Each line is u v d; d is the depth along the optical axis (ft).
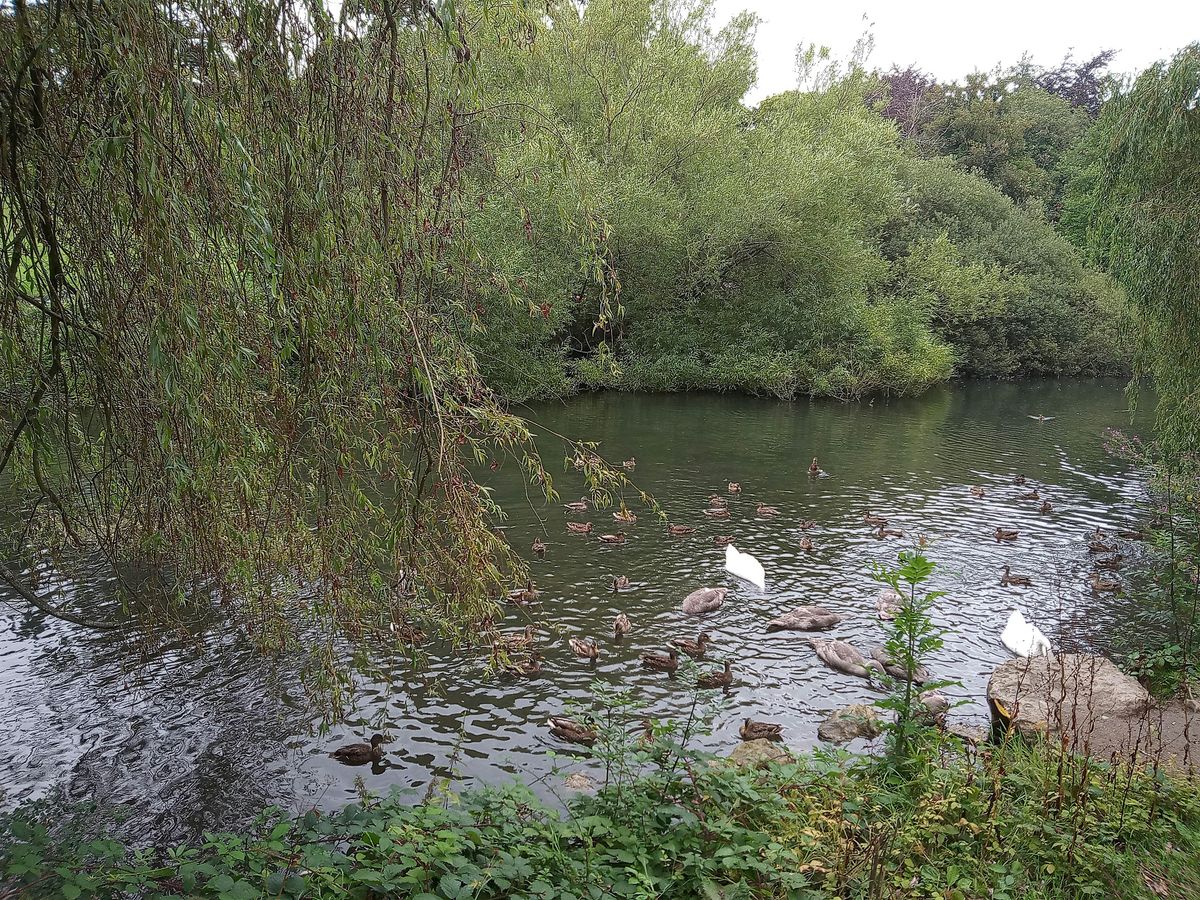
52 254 13.85
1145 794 16.93
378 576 18.75
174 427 14.52
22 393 15.74
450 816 15.48
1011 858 14.98
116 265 14.19
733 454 69.97
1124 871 14.15
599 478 18.78
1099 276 147.13
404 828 15.02
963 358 139.74
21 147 13.09
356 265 15.16
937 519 51.88
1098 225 44.11
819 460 69.00
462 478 17.40
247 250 14.65
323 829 15.80
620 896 13.96
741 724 26.11
